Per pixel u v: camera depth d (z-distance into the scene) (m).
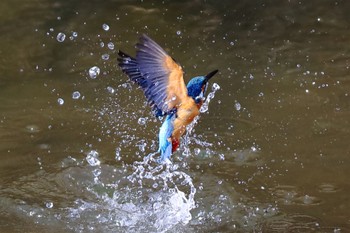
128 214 9.28
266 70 12.90
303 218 9.02
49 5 15.07
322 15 14.77
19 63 13.20
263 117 11.51
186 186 9.84
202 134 11.03
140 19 14.67
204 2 15.27
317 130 11.09
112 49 13.69
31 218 9.07
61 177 10.01
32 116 11.60
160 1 15.30
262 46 13.76
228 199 9.48
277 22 14.57
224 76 12.73
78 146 10.78
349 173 10.00
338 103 11.80
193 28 14.38
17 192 9.62
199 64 13.12
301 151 10.58
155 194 9.70
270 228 8.85
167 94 7.45
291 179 9.92
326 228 8.77
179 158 10.43
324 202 9.37
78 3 15.14
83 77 12.80
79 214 9.23
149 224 9.09
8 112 11.69
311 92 12.16
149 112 11.77
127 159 10.47
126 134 11.14
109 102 12.02
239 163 10.33
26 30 14.21
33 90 12.37
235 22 14.57
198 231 8.88
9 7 14.95
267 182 9.86
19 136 11.05
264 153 10.55
